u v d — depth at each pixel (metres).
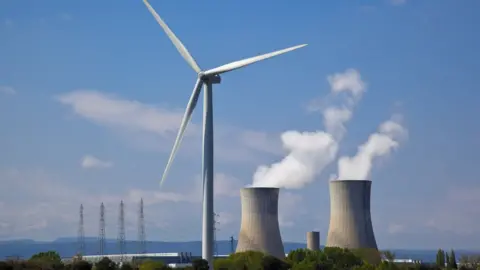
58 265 147.00
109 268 151.25
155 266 171.50
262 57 125.50
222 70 128.75
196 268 155.12
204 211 130.88
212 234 130.38
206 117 131.25
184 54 131.50
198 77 130.25
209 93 130.88
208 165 131.00
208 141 131.25
